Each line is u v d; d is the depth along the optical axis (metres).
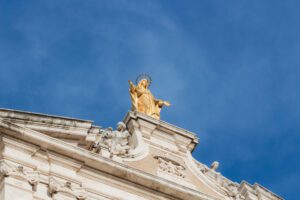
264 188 41.31
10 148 33.75
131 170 35.84
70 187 34.12
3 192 32.03
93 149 37.00
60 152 34.81
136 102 41.62
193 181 39.19
